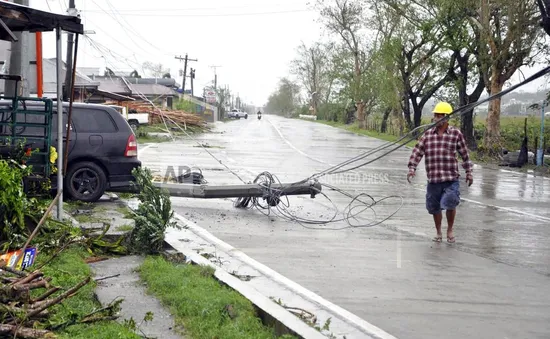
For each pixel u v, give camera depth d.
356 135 51.16
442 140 9.87
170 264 7.64
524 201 15.90
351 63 67.69
